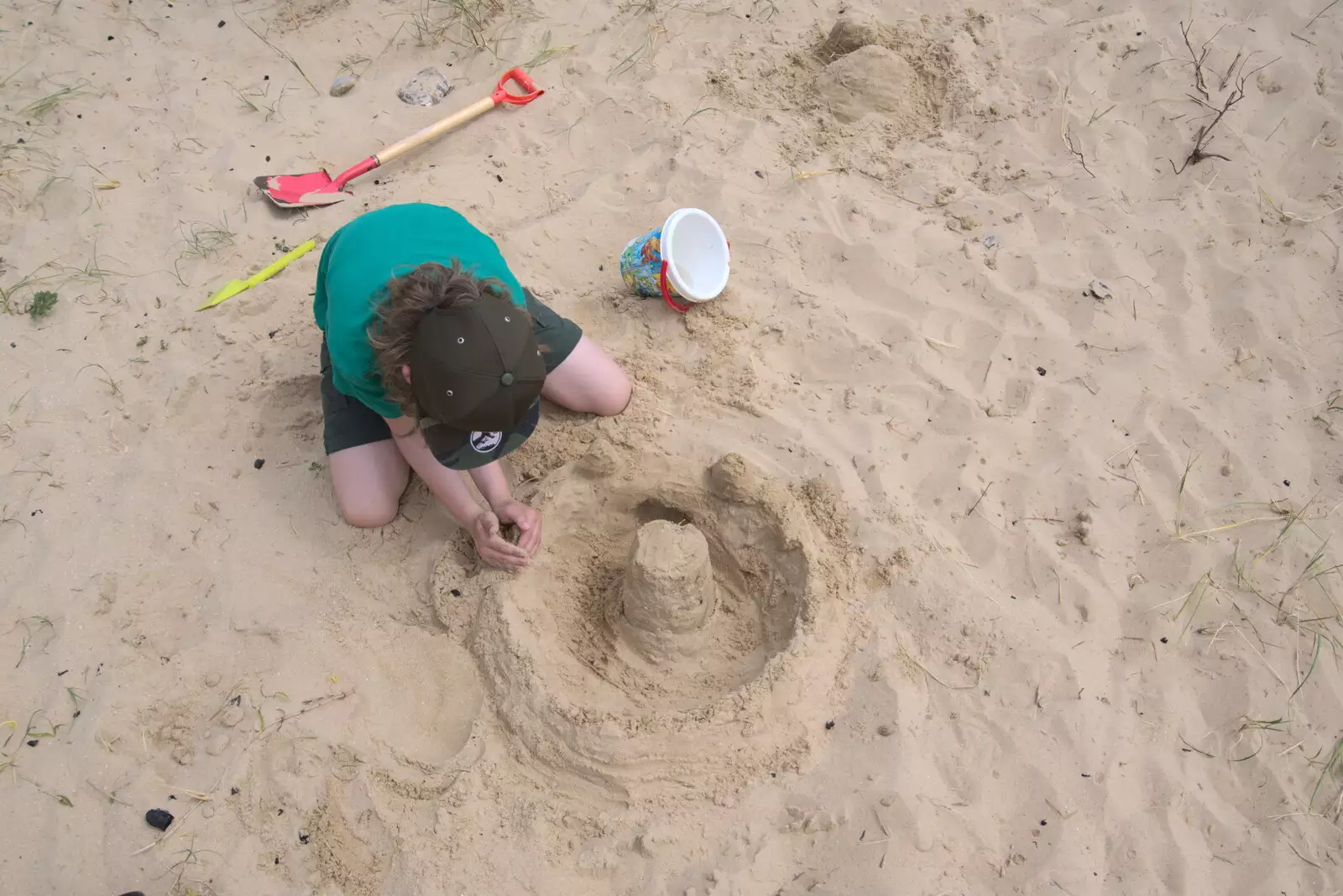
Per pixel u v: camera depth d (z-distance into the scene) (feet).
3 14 14.17
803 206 11.98
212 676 8.32
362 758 7.88
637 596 8.32
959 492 9.45
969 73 13.51
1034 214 11.94
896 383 10.32
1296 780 7.73
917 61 13.64
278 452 9.87
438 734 8.13
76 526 9.18
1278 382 10.34
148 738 7.98
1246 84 13.17
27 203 11.93
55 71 13.55
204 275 11.35
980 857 7.28
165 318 10.89
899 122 13.25
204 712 8.17
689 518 9.51
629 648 8.68
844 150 12.75
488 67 13.93
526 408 7.13
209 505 9.40
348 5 14.69
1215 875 7.31
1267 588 8.82
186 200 12.08
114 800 7.61
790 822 7.39
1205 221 11.77
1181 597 8.77
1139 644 8.52
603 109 13.33
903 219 11.84
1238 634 8.51
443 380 6.69
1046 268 11.32
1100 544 9.08
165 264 11.44
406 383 7.16
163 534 9.16
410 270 7.63
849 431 9.87
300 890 7.29
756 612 9.10
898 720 7.82
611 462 9.30
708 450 9.67
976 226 11.84
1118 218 11.82
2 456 9.64
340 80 13.76
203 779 7.79
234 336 10.69
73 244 11.53
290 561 9.07
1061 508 9.38
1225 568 8.96
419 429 8.41
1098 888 7.18
